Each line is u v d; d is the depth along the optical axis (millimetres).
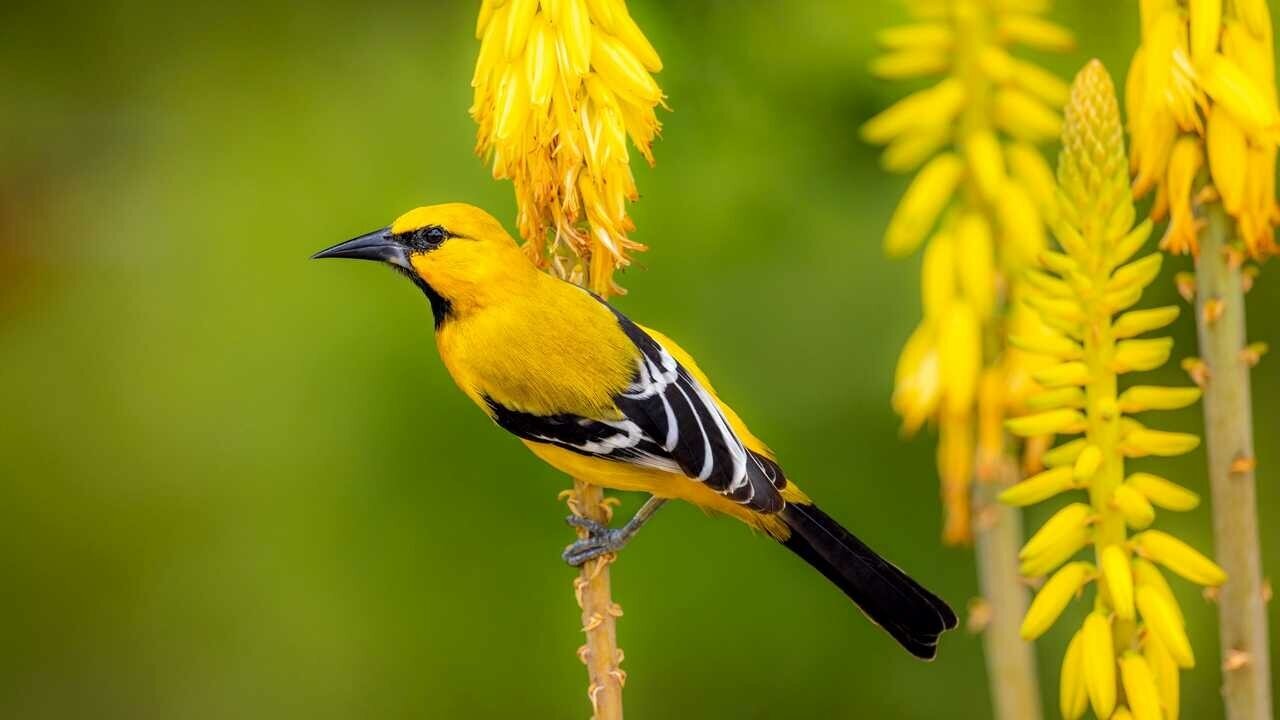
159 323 10492
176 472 10297
